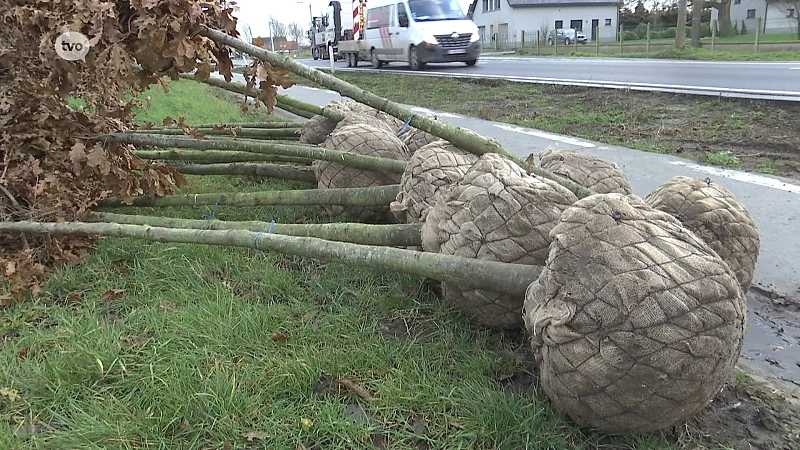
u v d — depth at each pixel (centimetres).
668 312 214
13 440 251
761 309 371
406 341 316
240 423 258
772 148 710
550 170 407
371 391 280
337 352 301
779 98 962
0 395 278
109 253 424
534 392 270
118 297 372
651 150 724
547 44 3766
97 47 384
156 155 565
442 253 315
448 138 413
